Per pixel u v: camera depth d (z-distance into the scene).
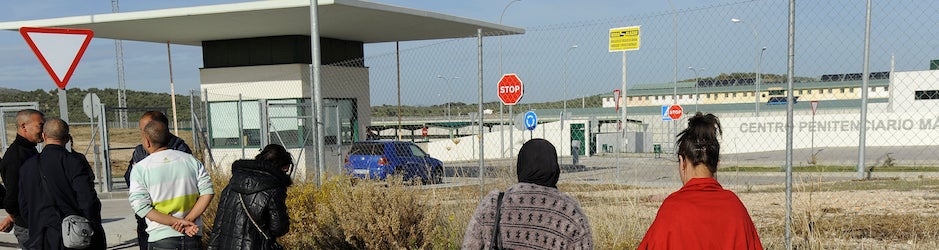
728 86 37.94
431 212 5.91
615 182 11.06
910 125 32.09
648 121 43.09
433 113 20.92
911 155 27.20
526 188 2.82
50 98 54.19
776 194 10.11
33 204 4.52
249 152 17.92
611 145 36.38
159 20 14.51
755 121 32.94
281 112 17.70
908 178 14.59
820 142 33.41
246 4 13.39
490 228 2.76
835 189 10.79
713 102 38.97
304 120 17.41
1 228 5.20
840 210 7.98
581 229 2.74
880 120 32.72
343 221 5.66
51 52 5.82
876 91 40.62
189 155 4.67
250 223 4.19
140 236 5.05
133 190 4.37
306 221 6.21
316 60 8.30
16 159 4.87
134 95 60.41
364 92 19.38
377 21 15.42
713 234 2.32
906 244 5.80
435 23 16.02
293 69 17.53
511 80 13.95
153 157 4.46
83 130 38.81
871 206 8.33
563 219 2.73
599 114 47.03
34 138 4.96
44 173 4.46
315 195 6.42
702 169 2.49
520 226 2.72
